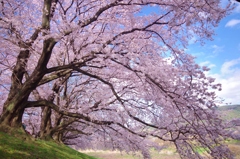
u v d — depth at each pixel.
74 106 11.86
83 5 9.25
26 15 8.33
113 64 8.27
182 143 8.27
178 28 7.48
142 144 12.63
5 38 7.86
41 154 7.33
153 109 9.84
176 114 8.22
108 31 9.28
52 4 7.58
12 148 6.71
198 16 6.56
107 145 16.30
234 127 7.28
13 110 7.59
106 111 11.31
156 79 7.24
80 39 8.37
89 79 12.30
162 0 6.94
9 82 12.56
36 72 7.33
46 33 7.09
